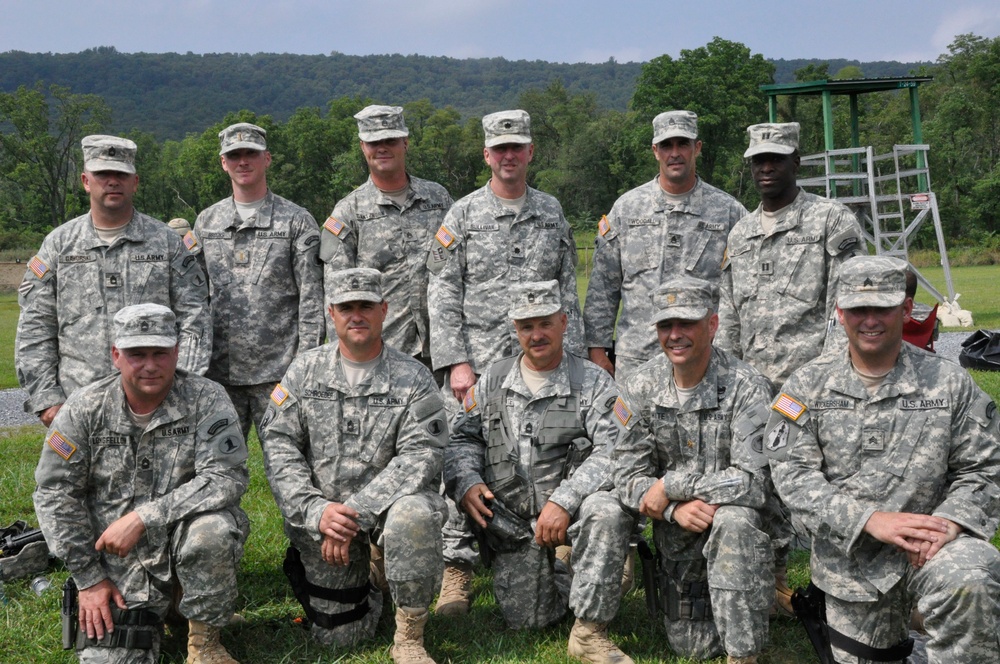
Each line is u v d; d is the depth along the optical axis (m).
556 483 4.65
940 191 59.97
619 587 4.20
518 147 5.54
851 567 3.88
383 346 4.61
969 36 74.50
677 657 4.29
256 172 5.76
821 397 4.00
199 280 5.39
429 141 86.62
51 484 4.18
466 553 4.91
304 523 4.38
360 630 4.55
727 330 5.36
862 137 61.78
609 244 5.86
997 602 3.47
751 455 4.11
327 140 80.50
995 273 35.47
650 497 4.17
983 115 62.25
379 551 4.93
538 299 4.55
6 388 13.57
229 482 4.26
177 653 4.40
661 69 63.28
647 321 5.66
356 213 5.88
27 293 5.23
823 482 3.91
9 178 77.56
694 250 5.62
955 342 15.38
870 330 3.80
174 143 96.62
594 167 78.44
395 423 4.47
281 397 4.55
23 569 5.26
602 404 4.62
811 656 4.29
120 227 5.26
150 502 4.20
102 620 4.14
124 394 4.27
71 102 78.62
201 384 4.39
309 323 5.74
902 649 3.89
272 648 4.50
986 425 3.80
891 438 3.88
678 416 4.27
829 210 5.05
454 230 5.62
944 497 3.87
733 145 63.88
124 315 4.12
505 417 4.71
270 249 5.73
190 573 4.11
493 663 4.28
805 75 66.38
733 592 3.96
